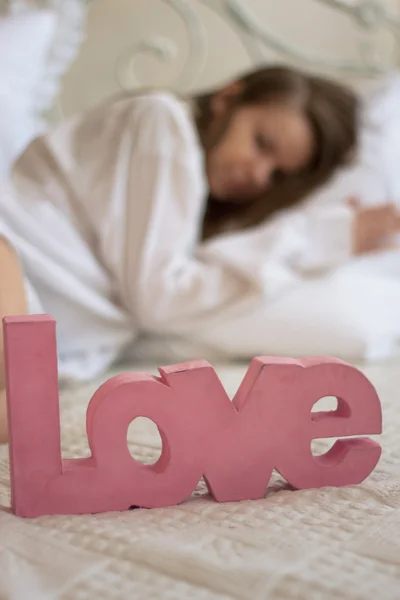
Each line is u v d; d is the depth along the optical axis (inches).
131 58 72.1
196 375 23.0
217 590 16.7
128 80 72.3
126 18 71.2
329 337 47.8
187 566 17.7
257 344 48.3
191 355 49.4
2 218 43.1
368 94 62.7
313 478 24.3
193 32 72.4
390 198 59.2
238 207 58.8
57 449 22.0
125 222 47.1
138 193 47.2
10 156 52.1
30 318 22.0
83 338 46.0
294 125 57.3
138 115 48.3
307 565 17.8
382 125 60.6
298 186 58.5
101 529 20.5
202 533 20.1
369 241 53.5
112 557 18.6
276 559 18.2
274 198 58.2
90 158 47.9
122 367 49.2
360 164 58.9
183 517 21.7
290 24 75.0
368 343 48.0
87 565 18.0
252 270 47.3
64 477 22.1
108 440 22.4
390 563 18.1
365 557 18.5
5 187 45.7
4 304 33.0
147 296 46.2
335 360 24.6
